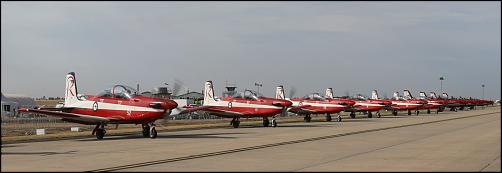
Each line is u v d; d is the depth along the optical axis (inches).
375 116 2598.4
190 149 751.7
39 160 620.7
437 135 1032.8
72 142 931.3
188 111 1190.9
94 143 898.7
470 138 938.7
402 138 954.7
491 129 1246.3
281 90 1881.2
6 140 987.3
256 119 2340.1
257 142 876.0
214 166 552.7
